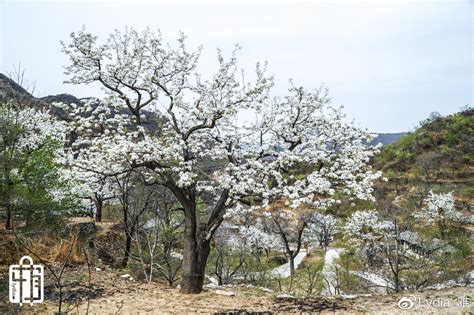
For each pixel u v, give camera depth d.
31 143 14.44
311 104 12.53
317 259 27.73
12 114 13.30
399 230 18.69
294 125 12.48
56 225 13.28
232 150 12.26
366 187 11.16
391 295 11.30
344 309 9.73
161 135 13.34
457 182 44.91
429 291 11.48
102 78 11.73
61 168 13.05
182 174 10.88
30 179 12.55
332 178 12.05
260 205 12.36
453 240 20.61
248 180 10.72
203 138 13.02
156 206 15.23
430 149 55.44
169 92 12.05
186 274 11.84
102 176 12.18
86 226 16.20
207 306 10.13
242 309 9.77
